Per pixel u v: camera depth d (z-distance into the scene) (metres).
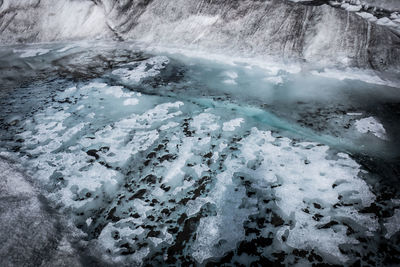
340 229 1.45
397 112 2.28
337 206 1.57
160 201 1.65
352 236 1.42
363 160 1.86
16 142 2.12
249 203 1.62
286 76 2.83
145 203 1.65
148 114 2.38
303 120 2.24
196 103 2.50
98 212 1.60
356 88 2.60
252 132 2.14
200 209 1.60
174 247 1.41
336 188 1.67
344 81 2.70
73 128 2.25
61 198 1.67
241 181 1.76
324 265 1.30
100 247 1.40
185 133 2.16
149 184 1.76
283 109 2.37
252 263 1.33
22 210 1.53
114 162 1.93
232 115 2.33
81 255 1.33
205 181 1.77
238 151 1.98
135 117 2.36
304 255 1.35
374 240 1.40
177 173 1.83
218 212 1.58
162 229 1.50
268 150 1.98
